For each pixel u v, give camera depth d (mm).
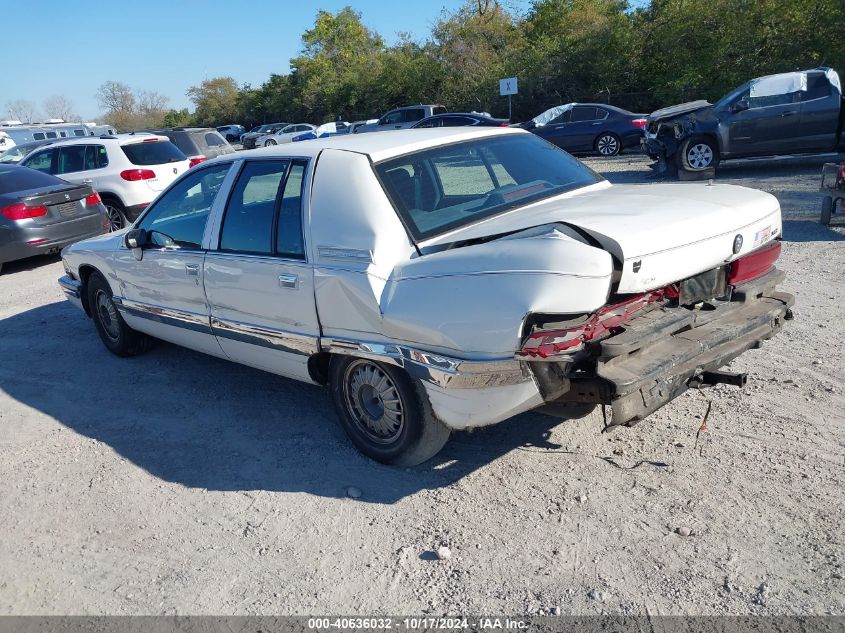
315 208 3859
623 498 3479
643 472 3688
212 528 3557
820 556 2955
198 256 4637
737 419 4137
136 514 3738
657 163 14875
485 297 3098
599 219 3188
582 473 3732
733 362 4922
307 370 4148
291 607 2943
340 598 2975
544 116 21203
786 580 2836
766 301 3877
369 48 55625
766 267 3859
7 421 5020
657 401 3229
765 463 3658
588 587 2898
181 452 4367
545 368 3037
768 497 3377
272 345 4254
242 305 4359
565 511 3418
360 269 3600
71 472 4230
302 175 4023
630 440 4016
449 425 3498
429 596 2939
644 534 3195
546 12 36344
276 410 4855
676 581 2889
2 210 9656
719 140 13609
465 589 2959
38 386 5637
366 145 4020
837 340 5148
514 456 3963
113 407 5117
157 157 12078
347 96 49094
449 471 3883
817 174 13258
